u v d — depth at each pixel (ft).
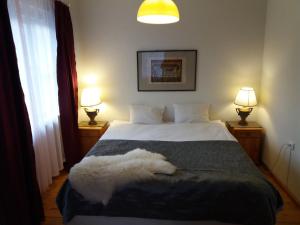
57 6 9.39
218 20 11.57
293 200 8.60
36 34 8.46
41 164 8.80
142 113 12.12
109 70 12.44
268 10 11.14
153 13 6.42
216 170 6.94
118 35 12.01
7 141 6.17
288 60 9.21
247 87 11.80
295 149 8.64
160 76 12.33
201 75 12.23
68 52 10.29
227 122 12.31
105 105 12.81
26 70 7.73
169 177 6.52
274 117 10.43
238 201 6.11
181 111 12.19
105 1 11.69
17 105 6.73
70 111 10.48
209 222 6.48
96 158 7.25
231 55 11.91
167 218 6.43
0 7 6.04
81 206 6.61
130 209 6.49
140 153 7.60
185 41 11.89
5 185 6.21
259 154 11.69
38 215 7.48
